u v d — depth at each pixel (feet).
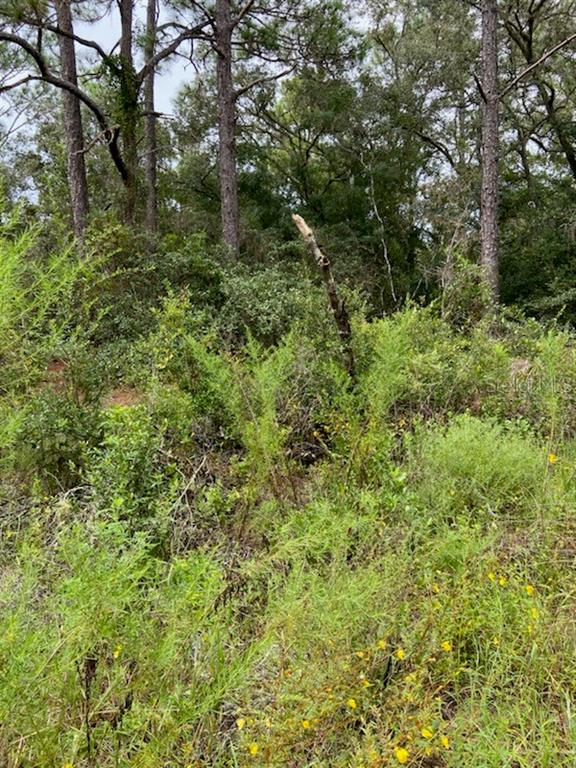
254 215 52.19
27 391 7.53
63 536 5.65
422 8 46.62
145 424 9.37
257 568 6.49
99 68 30.71
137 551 5.88
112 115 29.19
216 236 50.24
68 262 9.45
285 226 52.75
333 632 5.60
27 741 4.25
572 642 6.23
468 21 44.27
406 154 52.75
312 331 15.03
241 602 6.33
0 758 4.16
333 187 57.26
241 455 11.19
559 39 44.88
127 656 4.99
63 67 30.68
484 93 34.27
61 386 11.00
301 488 10.06
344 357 12.72
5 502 8.25
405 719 5.08
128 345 16.62
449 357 14.25
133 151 30.94
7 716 4.02
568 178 52.34
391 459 10.78
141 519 7.85
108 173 44.80
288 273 28.78
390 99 50.21
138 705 4.61
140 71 30.66
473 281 20.11
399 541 7.48
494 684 5.87
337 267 44.62
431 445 10.40
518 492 9.56
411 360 12.46
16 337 5.75
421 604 6.26
